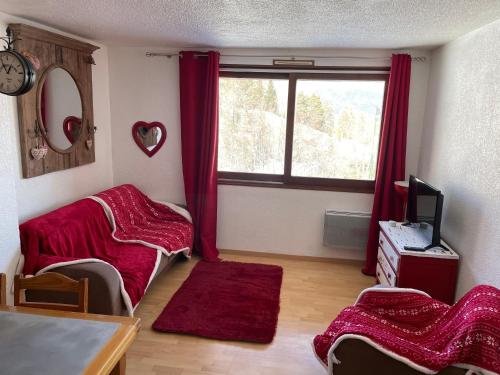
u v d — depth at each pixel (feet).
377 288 7.88
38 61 9.20
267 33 10.34
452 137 10.30
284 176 13.85
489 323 5.60
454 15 8.00
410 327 7.43
